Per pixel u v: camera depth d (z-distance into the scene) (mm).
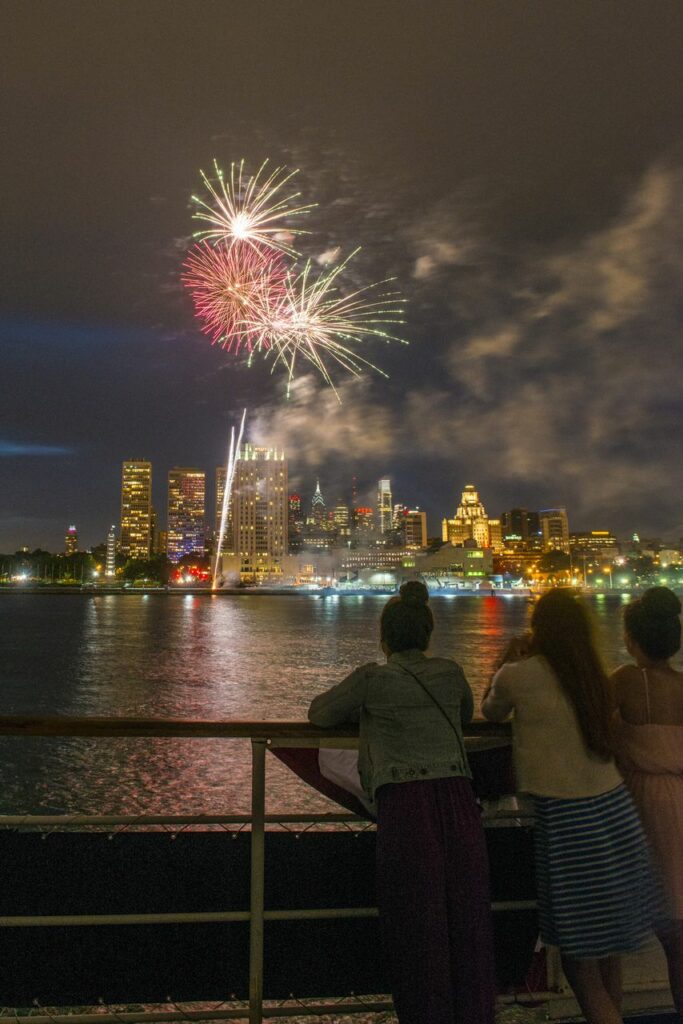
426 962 2639
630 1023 3412
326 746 3213
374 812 3225
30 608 134000
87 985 3078
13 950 3072
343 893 3211
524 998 3305
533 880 3334
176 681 32406
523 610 143000
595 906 2902
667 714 3258
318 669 37281
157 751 16844
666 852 3133
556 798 3021
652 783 3207
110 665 39594
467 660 42688
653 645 3330
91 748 17156
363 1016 4090
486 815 3309
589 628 3193
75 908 3100
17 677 34094
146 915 3076
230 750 16891
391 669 3031
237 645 53750
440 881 2717
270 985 3131
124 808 13008
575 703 3070
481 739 3273
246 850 3197
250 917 3121
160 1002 3100
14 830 3117
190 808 12922
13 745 17453
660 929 3125
